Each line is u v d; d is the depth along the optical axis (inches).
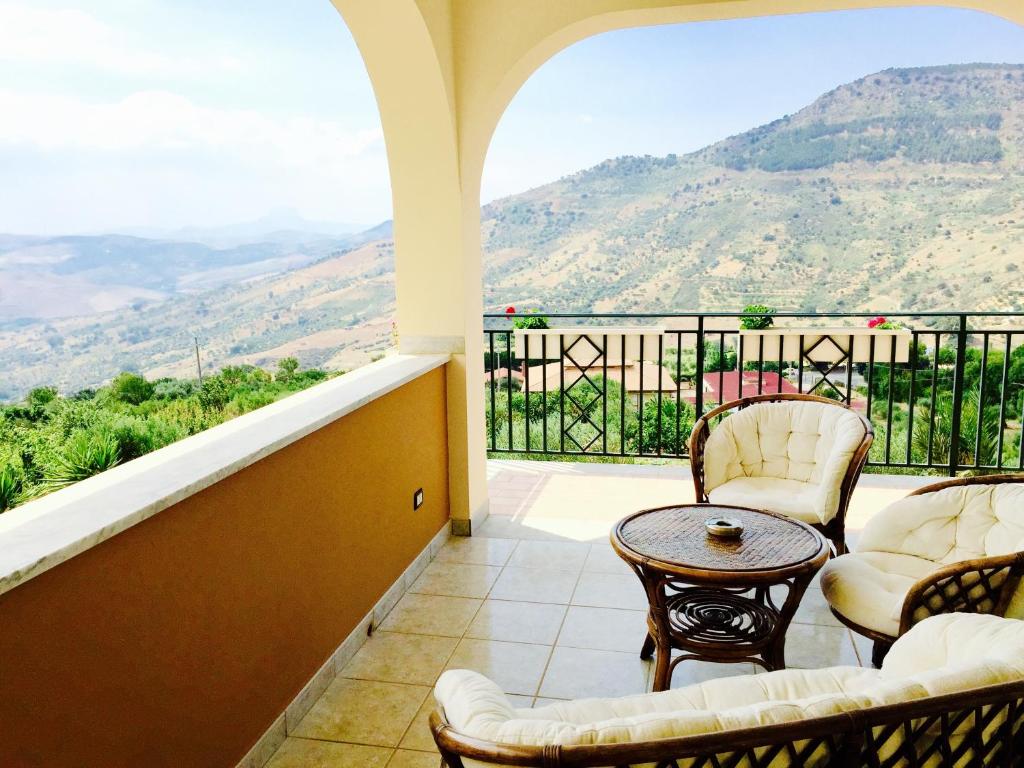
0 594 53.9
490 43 146.9
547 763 43.2
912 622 84.0
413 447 141.3
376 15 131.7
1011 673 50.2
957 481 103.7
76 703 62.4
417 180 152.4
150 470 76.5
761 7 143.5
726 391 237.3
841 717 45.7
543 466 213.3
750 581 89.4
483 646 117.0
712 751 44.1
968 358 221.8
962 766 52.0
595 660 112.3
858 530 161.0
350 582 115.2
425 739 94.0
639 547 98.9
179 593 75.2
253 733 89.0
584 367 212.5
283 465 94.7
